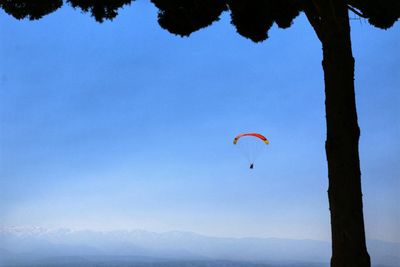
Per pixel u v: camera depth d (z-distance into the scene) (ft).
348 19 26.94
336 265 23.82
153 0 34.94
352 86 26.00
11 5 33.04
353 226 23.88
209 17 35.42
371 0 30.73
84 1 33.37
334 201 24.45
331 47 26.35
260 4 35.01
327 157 25.30
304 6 27.84
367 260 23.72
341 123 25.17
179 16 34.83
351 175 24.48
